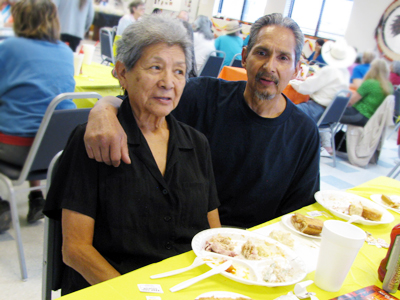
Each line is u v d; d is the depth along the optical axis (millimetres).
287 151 1408
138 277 745
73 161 906
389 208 1415
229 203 1446
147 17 946
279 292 772
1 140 1755
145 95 946
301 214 1139
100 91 2447
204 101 1453
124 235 913
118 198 911
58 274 1007
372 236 1131
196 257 852
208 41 4785
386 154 5176
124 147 897
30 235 2008
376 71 4211
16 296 1552
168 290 717
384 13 6066
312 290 795
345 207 1328
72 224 883
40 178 1782
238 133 1401
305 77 4484
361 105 4223
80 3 3314
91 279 854
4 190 2389
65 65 1905
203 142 1131
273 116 1396
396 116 5121
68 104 1957
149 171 953
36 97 1783
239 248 935
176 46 942
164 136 1051
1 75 1766
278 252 929
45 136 1636
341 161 4402
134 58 931
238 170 1409
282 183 1433
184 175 1023
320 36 7109
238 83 1448
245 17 7965
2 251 1826
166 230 969
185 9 8078
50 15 1775
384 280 841
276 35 1274
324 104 3951
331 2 6863
